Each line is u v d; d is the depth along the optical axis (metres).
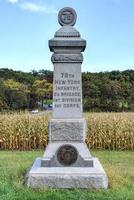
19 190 8.37
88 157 9.30
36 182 8.70
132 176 10.17
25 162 12.93
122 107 47.97
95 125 19.95
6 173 10.05
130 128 19.80
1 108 48.41
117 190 8.46
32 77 60.94
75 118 9.58
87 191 8.44
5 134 19.91
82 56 9.58
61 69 9.61
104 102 48.03
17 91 52.56
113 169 10.98
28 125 20.02
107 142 19.94
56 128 9.46
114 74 51.59
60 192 8.33
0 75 60.88
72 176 8.72
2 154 16.28
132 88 49.31
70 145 9.30
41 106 55.56
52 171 8.85
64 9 9.82
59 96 9.61
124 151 18.69
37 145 20.23
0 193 8.13
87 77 49.25
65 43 9.52
